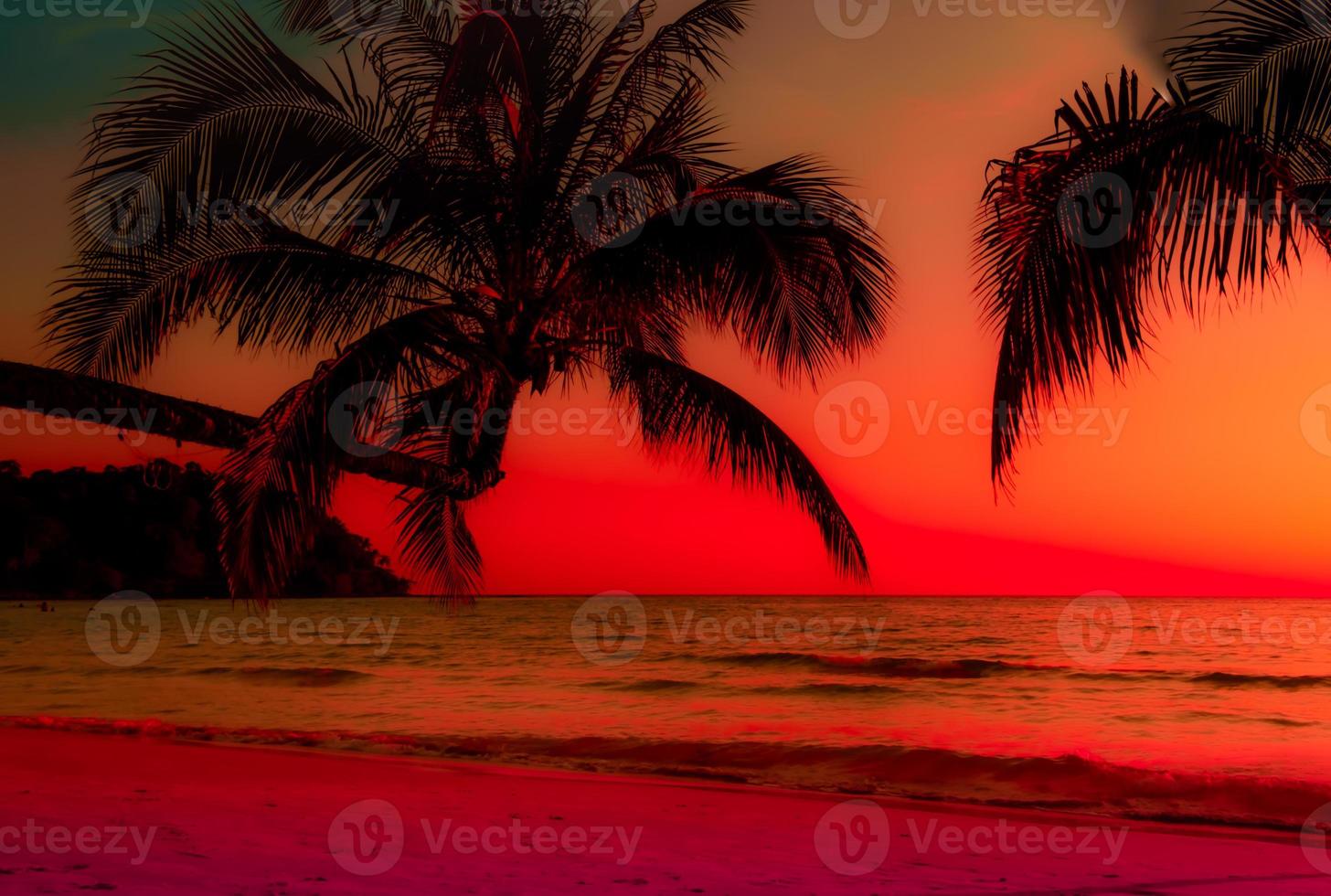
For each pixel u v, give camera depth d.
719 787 9.37
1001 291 3.97
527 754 12.09
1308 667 28.91
